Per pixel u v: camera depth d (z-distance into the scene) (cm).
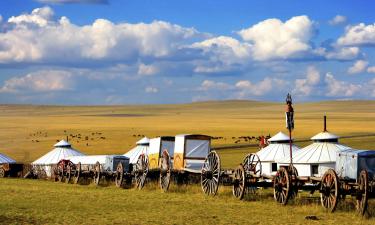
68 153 8712
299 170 5400
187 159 5072
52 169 8094
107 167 6419
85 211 3444
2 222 2959
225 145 13250
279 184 3856
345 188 3341
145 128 19062
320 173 5256
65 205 3747
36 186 5778
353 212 3353
